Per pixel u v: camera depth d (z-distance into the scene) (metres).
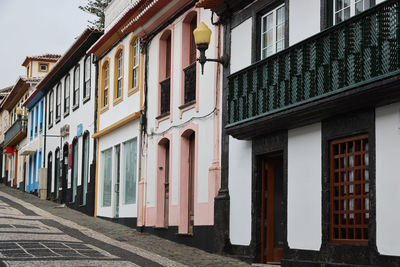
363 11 9.59
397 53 8.89
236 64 13.95
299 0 11.94
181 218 16.06
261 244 12.85
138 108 19.58
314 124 11.41
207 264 12.57
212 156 14.66
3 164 52.03
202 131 15.21
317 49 10.71
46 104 34.28
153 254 13.62
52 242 14.07
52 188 31.67
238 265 12.48
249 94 12.76
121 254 13.09
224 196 13.92
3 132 52.28
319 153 11.21
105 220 21.92
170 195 16.86
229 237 13.76
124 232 18.30
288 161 12.06
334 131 10.79
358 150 10.39
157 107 18.09
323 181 10.98
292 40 12.06
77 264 11.26
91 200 23.61
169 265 12.05
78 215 23.48
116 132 21.70
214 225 14.16
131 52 20.78
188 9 16.28
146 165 18.67
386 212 9.42
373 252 9.61
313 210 11.24
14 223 17.58
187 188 16.27
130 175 20.22
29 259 11.48
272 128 12.16
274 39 12.83
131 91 20.27
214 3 14.30
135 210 19.36
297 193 11.71
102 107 23.67
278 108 11.56
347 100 9.85
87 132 25.20
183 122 16.27
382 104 9.65
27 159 40.16
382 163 9.59
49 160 32.97
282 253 12.55
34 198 33.16
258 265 12.34
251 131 12.66
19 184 42.91
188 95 16.17
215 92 14.70
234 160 13.84
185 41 16.67
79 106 26.77
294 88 11.31
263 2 13.04
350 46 9.93
